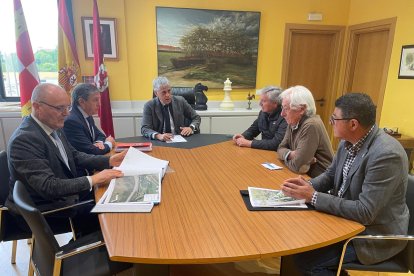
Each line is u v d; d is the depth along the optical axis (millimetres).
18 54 2861
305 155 1722
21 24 2832
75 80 3375
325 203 1229
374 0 3807
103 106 3490
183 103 2924
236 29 4082
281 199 1330
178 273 1845
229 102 4078
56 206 1519
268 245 1005
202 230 1088
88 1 3611
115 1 3688
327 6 4270
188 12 3908
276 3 4121
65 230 1629
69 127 2055
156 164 1763
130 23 3822
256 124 2668
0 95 3857
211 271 1869
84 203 1548
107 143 2211
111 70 3879
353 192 1283
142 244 997
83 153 1904
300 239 1046
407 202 1350
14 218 1532
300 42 4414
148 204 1248
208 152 2133
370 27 3893
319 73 4609
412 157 3174
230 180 1594
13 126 3461
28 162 1408
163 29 3904
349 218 1188
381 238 1185
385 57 3654
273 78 4387
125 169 1644
